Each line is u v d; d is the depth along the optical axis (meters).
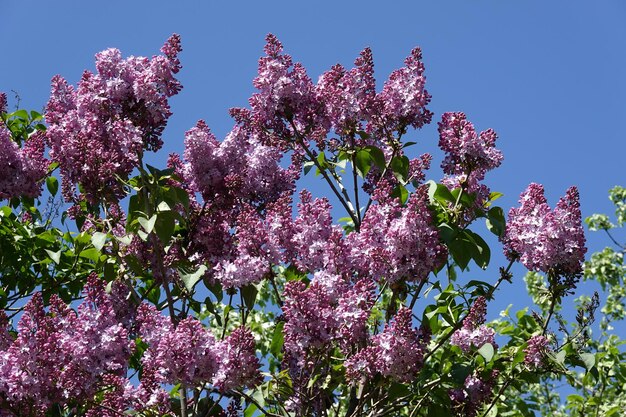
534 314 7.21
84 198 7.21
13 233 8.10
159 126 7.07
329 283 6.12
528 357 6.67
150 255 7.14
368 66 7.66
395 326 5.81
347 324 5.85
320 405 6.39
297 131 7.77
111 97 7.03
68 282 8.24
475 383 6.77
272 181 7.81
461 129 6.85
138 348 7.23
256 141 7.89
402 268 6.23
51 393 5.88
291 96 7.72
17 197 8.15
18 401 5.82
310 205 6.70
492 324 9.76
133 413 5.98
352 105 7.59
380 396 6.27
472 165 6.77
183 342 5.68
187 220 7.23
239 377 5.79
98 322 6.04
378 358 5.80
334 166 7.94
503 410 7.95
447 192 6.60
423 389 6.35
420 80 7.43
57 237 8.38
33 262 8.14
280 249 6.75
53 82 8.17
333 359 6.43
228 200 7.37
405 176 7.49
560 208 7.11
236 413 6.63
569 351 6.87
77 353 5.89
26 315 5.93
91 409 6.06
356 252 6.41
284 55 7.85
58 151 7.09
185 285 6.89
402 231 6.21
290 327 5.88
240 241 6.73
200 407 6.56
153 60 6.95
